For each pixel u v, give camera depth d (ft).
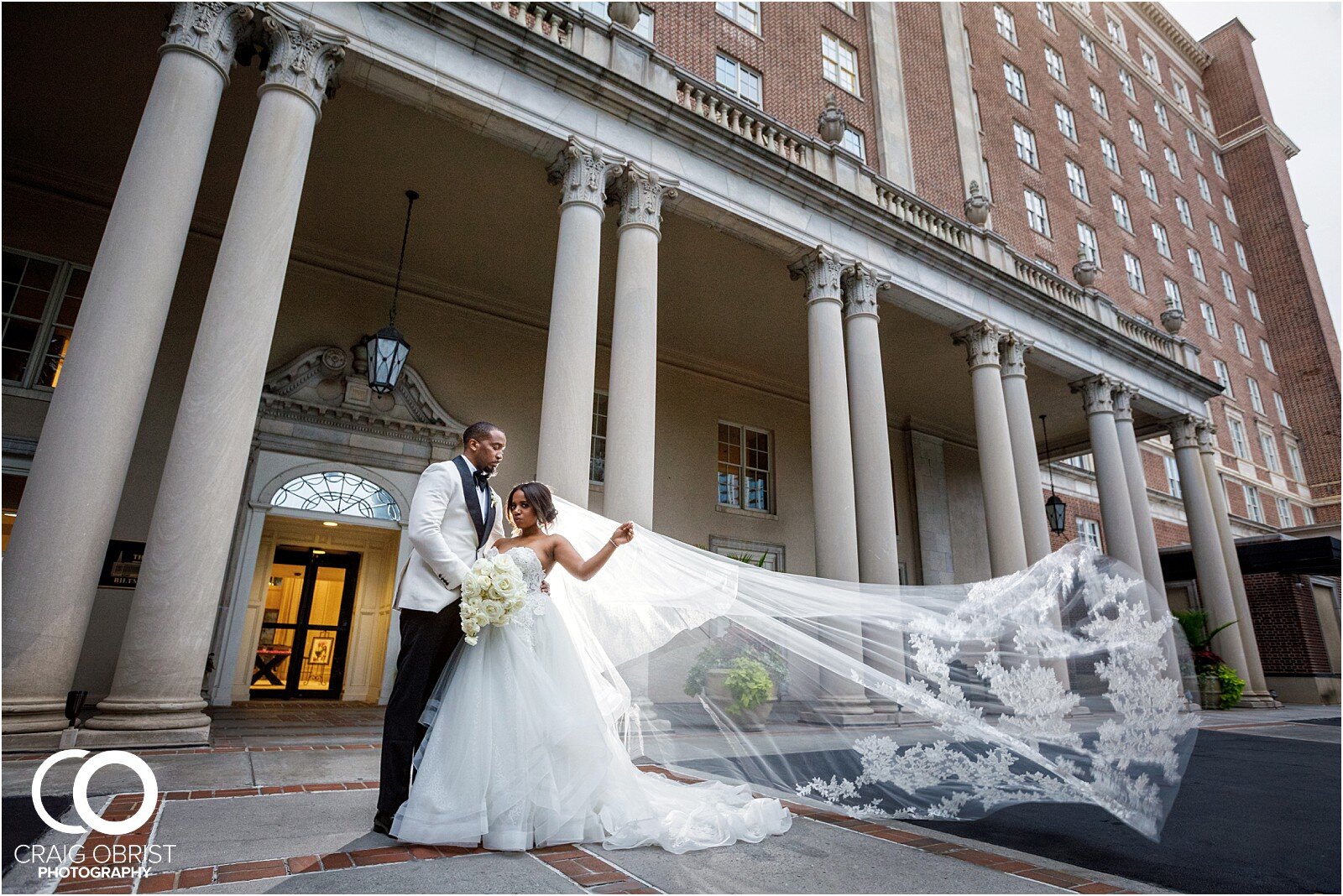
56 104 30.73
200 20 22.86
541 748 10.66
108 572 31.19
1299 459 107.55
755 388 57.52
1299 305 111.65
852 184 42.39
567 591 13.94
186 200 21.42
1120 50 106.73
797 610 14.74
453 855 9.57
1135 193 94.07
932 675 13.26
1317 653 67.46
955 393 61.05
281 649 39.45
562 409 27.25
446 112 28.71
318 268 40.04
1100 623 12.70
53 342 32.78
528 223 38.52
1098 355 53.21
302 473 36.24
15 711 16.57
